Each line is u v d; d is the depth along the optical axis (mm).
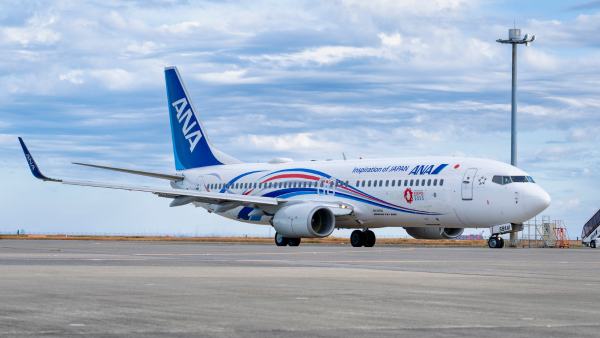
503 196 36344
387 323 8164
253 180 47906
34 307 9359
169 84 54469
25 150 43375
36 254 25469
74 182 42062
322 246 42625
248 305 9812
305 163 46125
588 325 8133
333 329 7695
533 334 7449
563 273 16984
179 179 52750
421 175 39219
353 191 41875
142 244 43188
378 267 19031
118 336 7117
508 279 14844
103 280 13734
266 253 28266
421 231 44375
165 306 9617
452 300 10609
